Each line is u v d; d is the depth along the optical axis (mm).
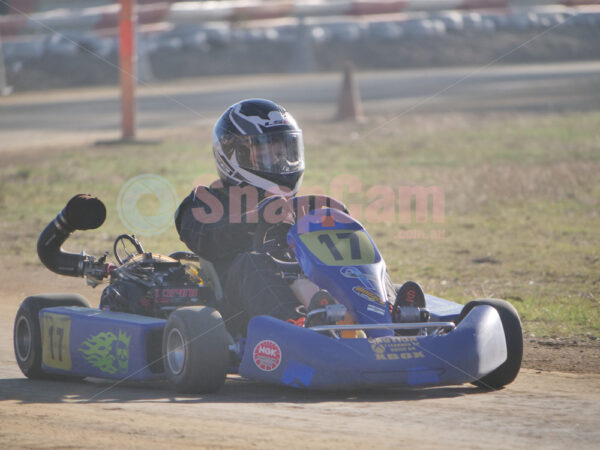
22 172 72562
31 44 164875
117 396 19297
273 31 183875
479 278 36688
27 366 22312
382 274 19672
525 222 50625
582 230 47719
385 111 110062
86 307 23250
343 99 103938
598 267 38406
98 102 133250
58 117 117250
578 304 31094
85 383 21875
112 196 62281
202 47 177250
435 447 14359
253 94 132125
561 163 70000
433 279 36625
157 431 15344
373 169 70875
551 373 22219
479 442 14734
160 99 134125
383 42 183875
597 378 21547
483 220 51594
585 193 58406
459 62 175250
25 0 183250
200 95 133625
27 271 41000
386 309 18938
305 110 113750
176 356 18922
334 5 191250
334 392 19391
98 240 47562
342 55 179375
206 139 92500
